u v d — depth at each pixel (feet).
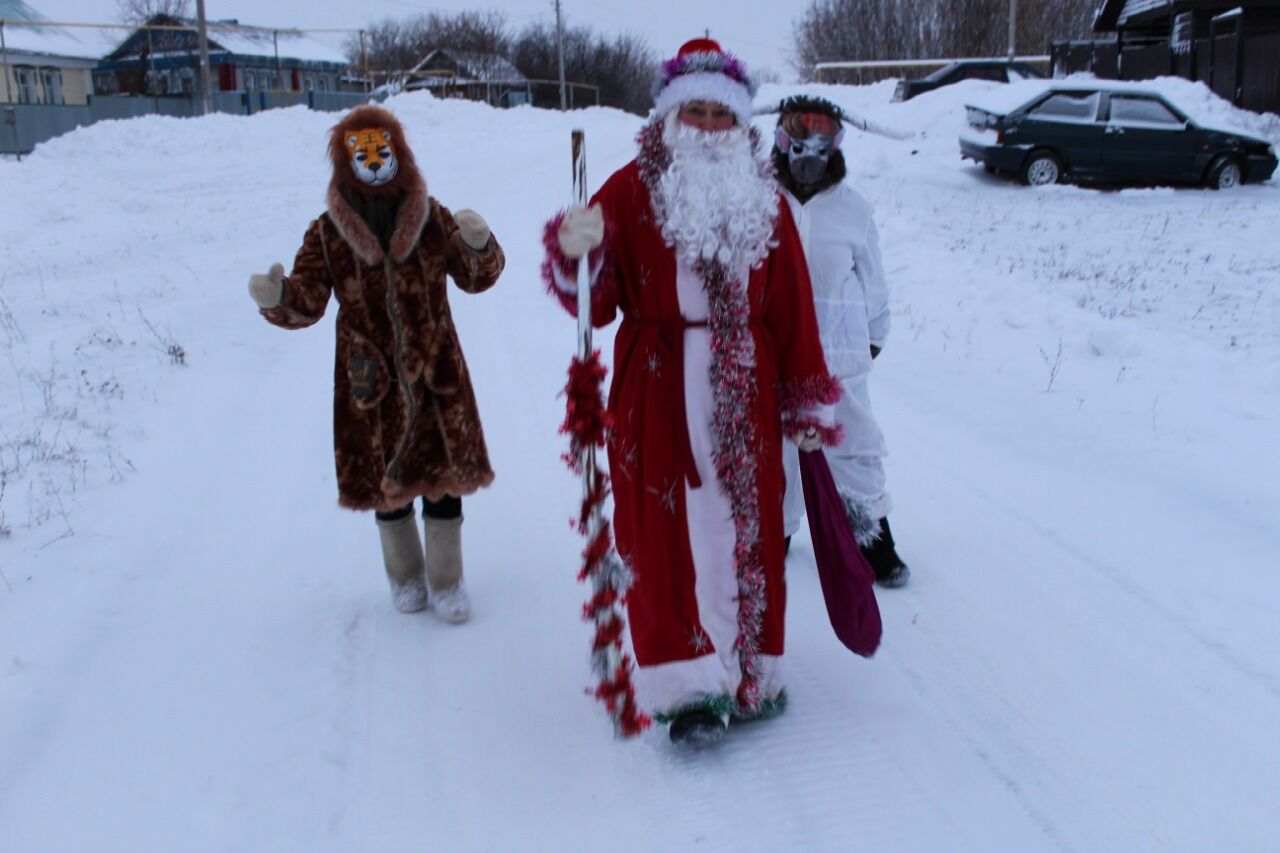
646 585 10.88
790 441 11.89
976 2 146.61
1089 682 12.35
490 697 12.05
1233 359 23.76
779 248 11.08
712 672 10.84
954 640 13.28
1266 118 64.75
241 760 10.72
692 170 10.61
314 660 12.59
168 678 12.11
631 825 10.01
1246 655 12.80
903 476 18.43
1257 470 18.16
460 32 215.10
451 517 13.41
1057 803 10.30
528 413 21.29
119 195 50.60
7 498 16.29
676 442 10.83
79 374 22.70
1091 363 24.62
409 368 12.76
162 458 18.49
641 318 11.04
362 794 10.43
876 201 50.47
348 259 12.54
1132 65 85.15
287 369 24.31
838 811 10.19
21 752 10.68
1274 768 10.79
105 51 158.51
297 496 17.19
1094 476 18.24
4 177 50.80
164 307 28.96
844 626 11.76
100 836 9.60
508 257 36.27
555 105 205.26
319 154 74.02
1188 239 40.22
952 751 11.12
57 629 12.77
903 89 83.76
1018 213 47.03
